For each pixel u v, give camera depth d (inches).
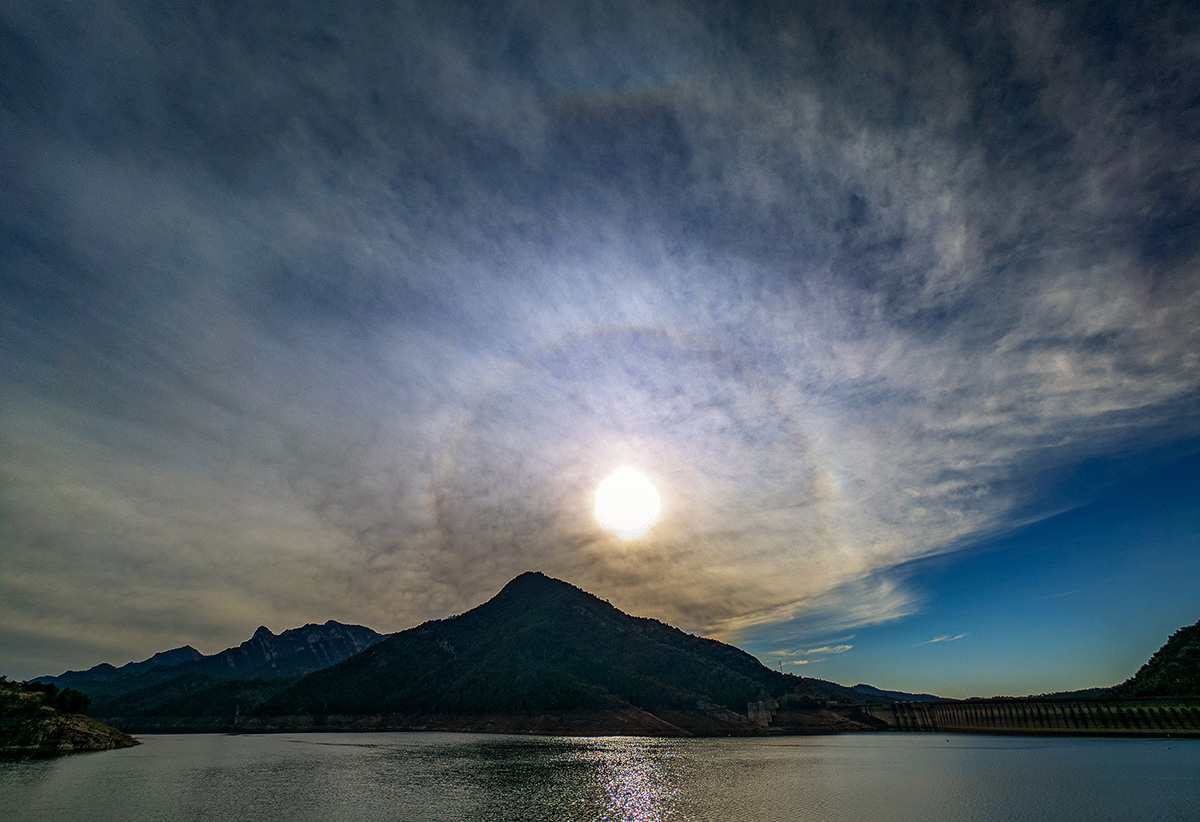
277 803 2957.7
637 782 3762.3
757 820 2576.3
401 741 7770.7
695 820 2596.0
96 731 6205.7
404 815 2704.2
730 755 5541.3
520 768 4554.6
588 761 5039.4
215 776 4001.0
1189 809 2650.1
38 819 2493.8
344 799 3105.3
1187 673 6963.6
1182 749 5162.4
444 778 3978.8
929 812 2667.3
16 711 5285.4
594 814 2748.5
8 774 3767.2
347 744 7367.1
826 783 3617.1
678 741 7544.3
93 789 3272.6
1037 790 3191.4
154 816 2573.8
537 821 2596.0
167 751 6294.3
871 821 2512.3
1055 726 7185.0
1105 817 2529.5
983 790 3223.4
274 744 7564.0
